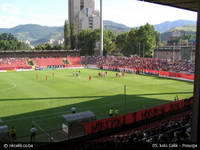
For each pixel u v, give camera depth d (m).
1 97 43.94
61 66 95.38
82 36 155.75
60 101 40.91
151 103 39.78
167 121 23.78
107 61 100.31
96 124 23.69
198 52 20.62
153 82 60.50
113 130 22.88
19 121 30.62
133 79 65.31
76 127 25.34
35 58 105.00
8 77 69.38
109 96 44.84
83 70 88.06
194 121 19.95
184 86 54.91
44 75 73.44
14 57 105.19
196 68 20.73
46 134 26.20
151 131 19.19
